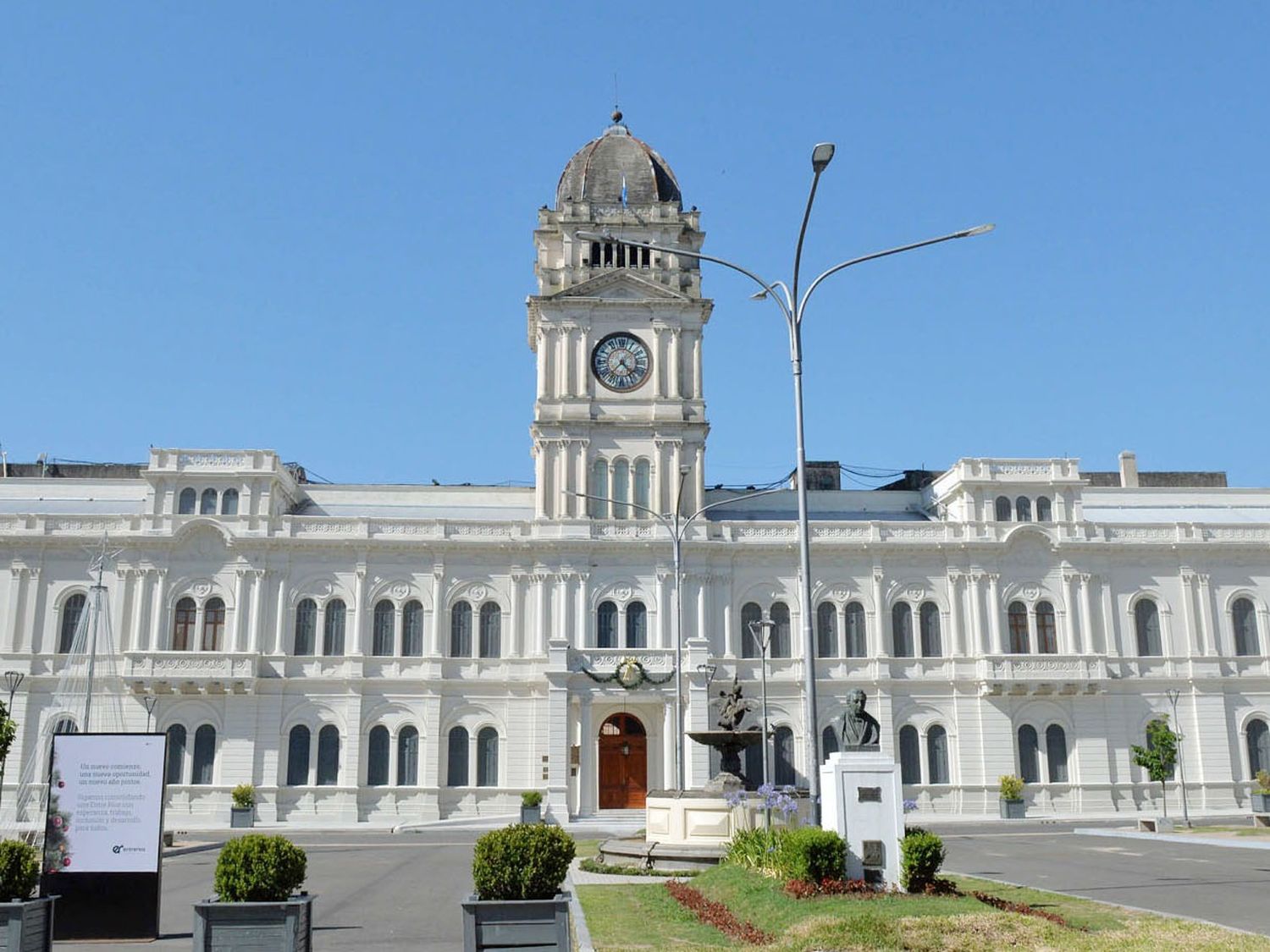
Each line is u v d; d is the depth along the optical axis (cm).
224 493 7969
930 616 8156
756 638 7938
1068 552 8238
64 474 9725
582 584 7919
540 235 8756
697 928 2644
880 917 2438
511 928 2198
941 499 8669
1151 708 8088
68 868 2511
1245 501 9200
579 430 8181
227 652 7562
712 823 4178
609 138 8956
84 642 7588
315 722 7700
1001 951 2255
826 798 3075
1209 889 3403
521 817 7206
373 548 7956
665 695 7506
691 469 8181
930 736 7975
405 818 7594
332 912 3131
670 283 8500
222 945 2145
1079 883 3616
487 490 8856
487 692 7850
